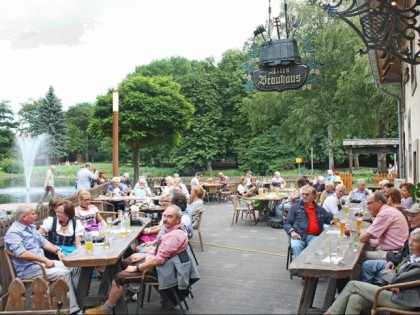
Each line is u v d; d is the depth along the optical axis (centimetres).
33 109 7406
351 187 2539
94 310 555
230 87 5238
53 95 6525
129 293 634
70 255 553
